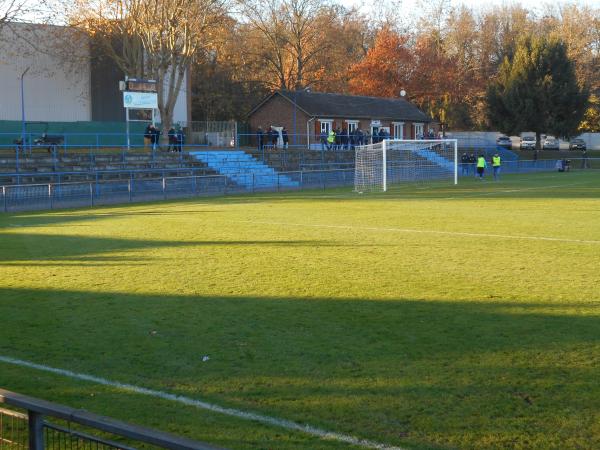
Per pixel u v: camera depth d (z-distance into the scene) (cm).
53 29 4738
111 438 605
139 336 906
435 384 712
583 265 1364
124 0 4594
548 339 862
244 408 657
